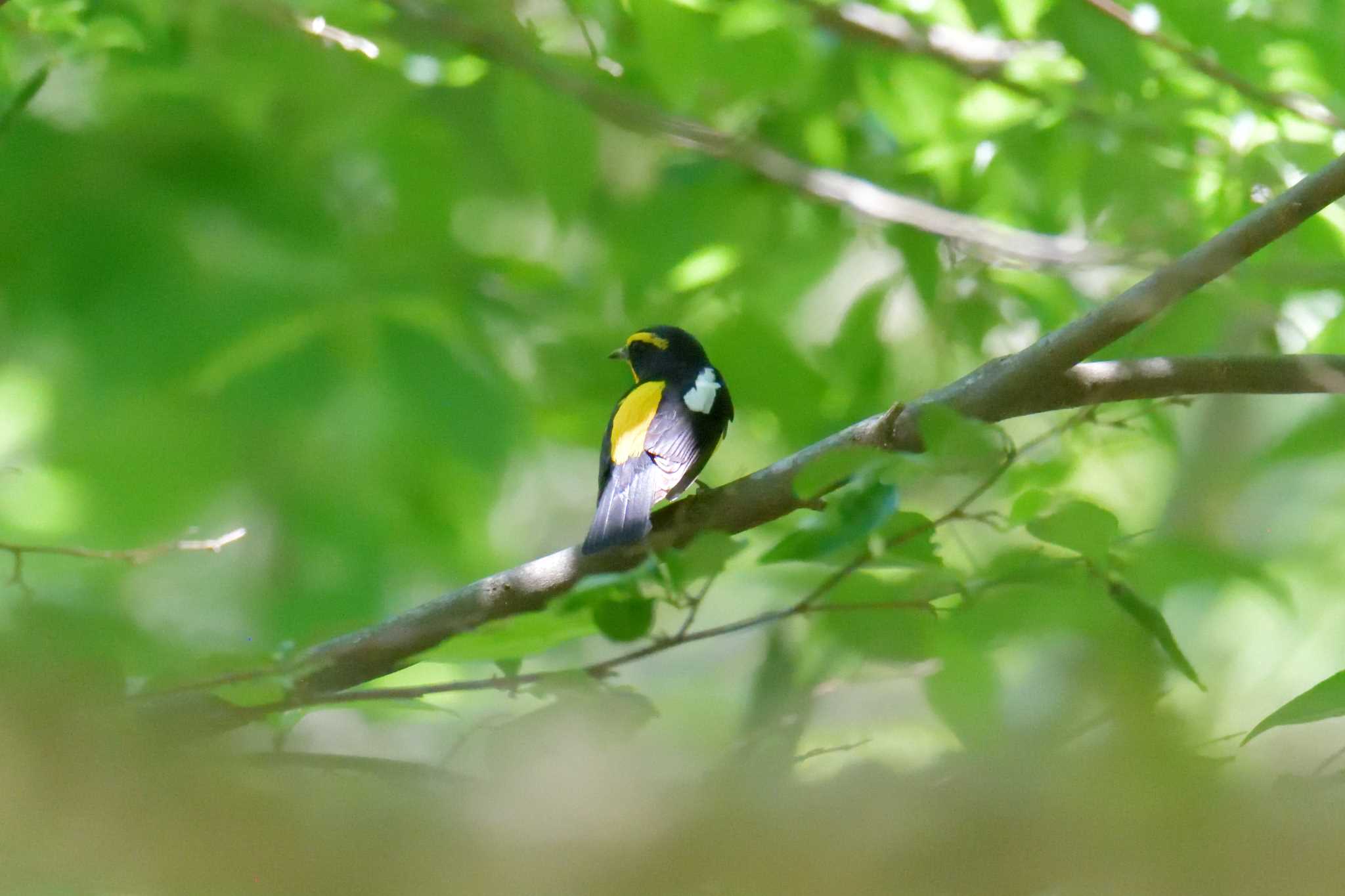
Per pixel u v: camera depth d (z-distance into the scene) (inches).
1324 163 413.4
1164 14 439.5
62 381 432.8
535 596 257.3
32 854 144.9
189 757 157.5
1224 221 418.6
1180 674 268.2
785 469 265.4
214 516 441.1
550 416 504.1
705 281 506.0
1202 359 264.1
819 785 155.4
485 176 518.3
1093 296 496.1
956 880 144.5
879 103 502.3
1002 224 524.1
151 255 436.5
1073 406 263.3
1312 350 384.8
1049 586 189.9
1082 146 452.4
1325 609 388.5
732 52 422.3
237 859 148.3
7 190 427.5
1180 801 145.4
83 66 442.3
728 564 212.1
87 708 158.6
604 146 557.0
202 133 461.1
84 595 231.3
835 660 218.8
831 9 441.1
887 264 551.2
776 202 512.4
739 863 146.4
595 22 482.3
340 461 442.6
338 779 177.9
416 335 446.3
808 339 602.9
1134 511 408.8
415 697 199.3
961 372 515.8
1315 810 145.0
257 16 418.9
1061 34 449.1
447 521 455.8
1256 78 445.1
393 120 486.0
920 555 184.7
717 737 282.2
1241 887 139.6
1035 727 200.8
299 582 437.7
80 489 426.6
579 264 572.7
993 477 180.2
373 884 147.8
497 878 148.5
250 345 430.3
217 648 210.1
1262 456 395.9
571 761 188.2
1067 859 145.5
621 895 148.9
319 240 463.5
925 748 259.6
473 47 440.5
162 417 431.8
